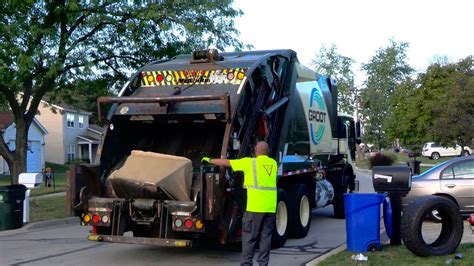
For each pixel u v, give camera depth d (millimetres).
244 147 9312
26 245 11266
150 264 9062
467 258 8133
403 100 41312
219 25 17641
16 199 13734
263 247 7641
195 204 8312
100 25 16203
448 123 31891
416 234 8250
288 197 11164
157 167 8648
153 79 10164
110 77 18047
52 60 15102
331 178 14688
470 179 12453
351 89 52719
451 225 8578
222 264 9000
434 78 36938
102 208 8891
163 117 9562
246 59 10062
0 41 14531
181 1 16281
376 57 57406
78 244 11250
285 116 10758
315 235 11922
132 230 9141
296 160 11445
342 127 15055
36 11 16078
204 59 10055
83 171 9086
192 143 9977
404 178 9055
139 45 16797
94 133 56500
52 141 51969
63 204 18422
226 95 8719
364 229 8781
